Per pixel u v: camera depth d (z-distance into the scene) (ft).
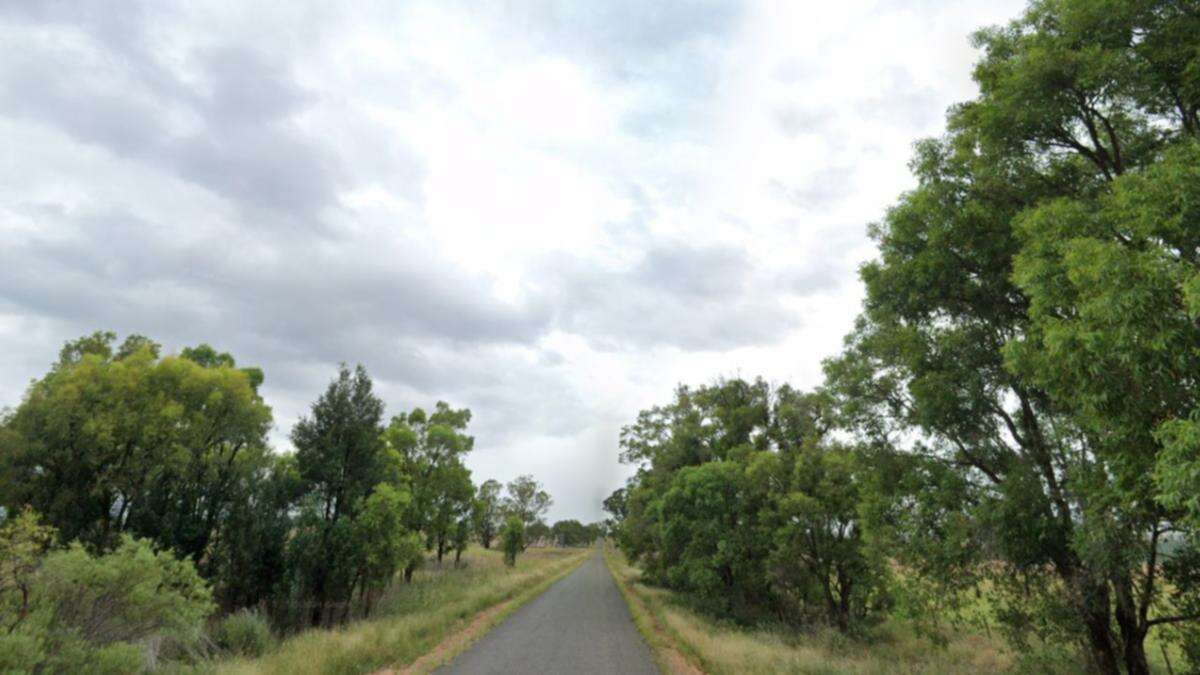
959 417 39.55
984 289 39.88
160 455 81.46
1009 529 34.81
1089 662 36.78
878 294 45.21
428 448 127.34
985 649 59.52
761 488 77.36
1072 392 26.21
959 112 41.73
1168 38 27.94
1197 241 21.38
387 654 38.99
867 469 47.60
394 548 70.13
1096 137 34.32
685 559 91.56
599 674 37.68
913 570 43.14
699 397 118.01
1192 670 33.27
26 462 77.82
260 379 125.08
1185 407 20.75
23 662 24.97
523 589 98.07
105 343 110.83
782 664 40.96
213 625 52.60
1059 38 32.91
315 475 70.54
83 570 31.89
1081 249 22.85
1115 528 27.71
